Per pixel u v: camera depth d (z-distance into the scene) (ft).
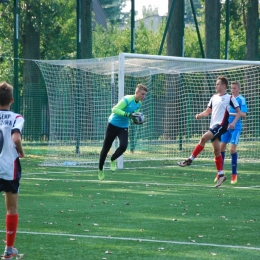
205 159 148.66
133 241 54.03
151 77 165.27
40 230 58.70
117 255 48.75
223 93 93.97
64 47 205.57
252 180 106.22
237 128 100.78
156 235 56.75
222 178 94.99
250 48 226.79
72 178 105.81
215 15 203.10
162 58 129.29
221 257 48.32
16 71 158.92
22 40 190.70
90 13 170.71
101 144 149.18
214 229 60.03
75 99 148.05
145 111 162.30
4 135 47.09
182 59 129.90
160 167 130.11
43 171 118.73
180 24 182.39
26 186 93.56
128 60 135.03
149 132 161.79
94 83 150.51
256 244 53.31
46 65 146.92
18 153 47.70
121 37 203.10
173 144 158.40
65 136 145.07
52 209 71.41
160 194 85.87
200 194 86.48
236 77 163.12
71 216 66.74
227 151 161.38
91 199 80.07
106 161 135.95
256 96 159.33
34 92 190.49
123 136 96.22
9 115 47.50
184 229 59.82
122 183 98.89
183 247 51.85
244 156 154.10
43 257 48.03
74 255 48.73
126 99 94.27
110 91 152.05
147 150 155.43
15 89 159.74
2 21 193.98
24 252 49.67
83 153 146.51
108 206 74.18
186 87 168.96
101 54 193.77
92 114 149.28
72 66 143.74
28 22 189.98
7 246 46.65
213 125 93.04
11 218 46.73
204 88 168.96
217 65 142.51
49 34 201.67
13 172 46.85
